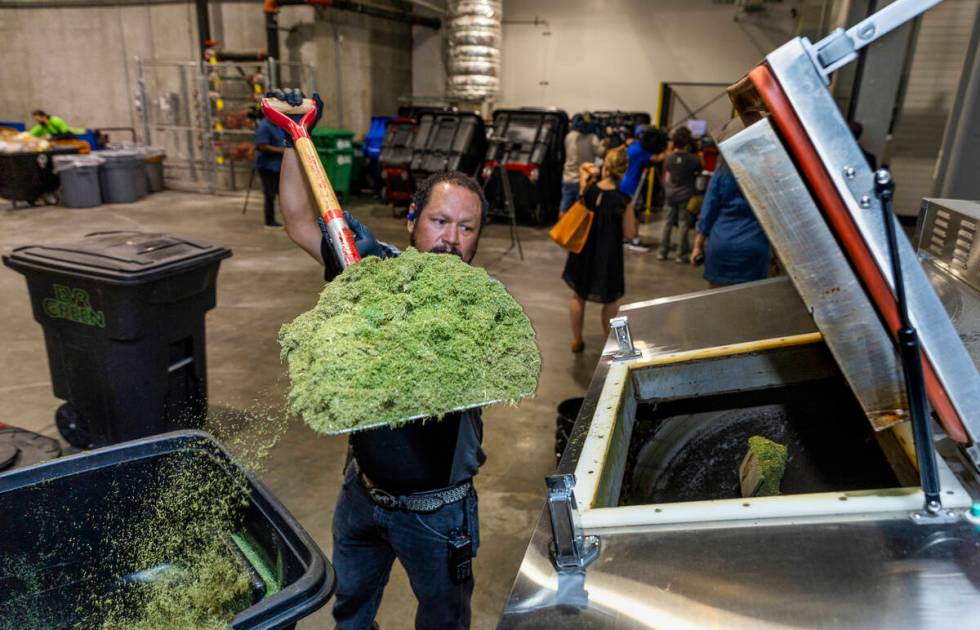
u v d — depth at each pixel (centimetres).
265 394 360
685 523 85
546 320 516
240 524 117
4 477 108
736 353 149
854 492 85
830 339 89
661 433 148
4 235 761
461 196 131
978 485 85
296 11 1094
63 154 962
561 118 917
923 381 78
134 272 256
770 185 84
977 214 132
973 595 68
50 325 279
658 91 1305
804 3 882
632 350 154
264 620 87
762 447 129
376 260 109
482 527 252
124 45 1219
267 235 803
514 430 334
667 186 730
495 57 1119
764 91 79
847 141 78
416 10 1345
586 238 415
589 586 77
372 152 1071
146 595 108
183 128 1136
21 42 1276
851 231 81
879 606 68
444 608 146
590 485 97
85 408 284
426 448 128
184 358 299
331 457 296
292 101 138
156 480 122
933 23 889
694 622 70
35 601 110
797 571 74
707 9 1239
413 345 91
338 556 152
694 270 707
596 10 1309
